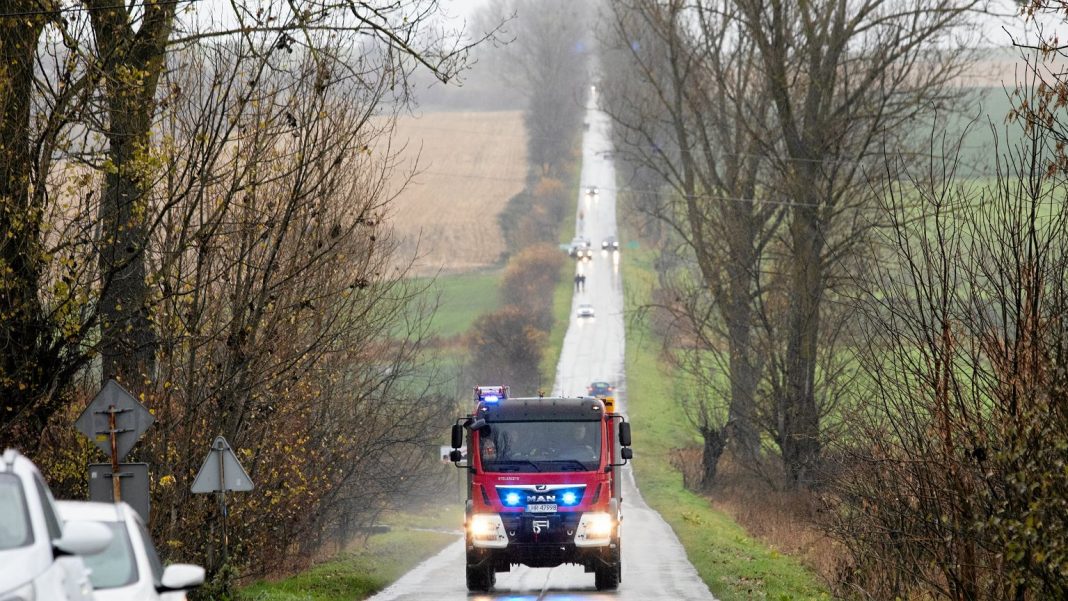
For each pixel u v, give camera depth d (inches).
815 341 3048.7
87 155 1212.5
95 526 554.6
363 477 2306.8
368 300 2009.1
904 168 1024.2
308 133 1407.5
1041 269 847.1
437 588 1764.3
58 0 1247.5
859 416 1211.2
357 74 1428.4
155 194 1364.4
